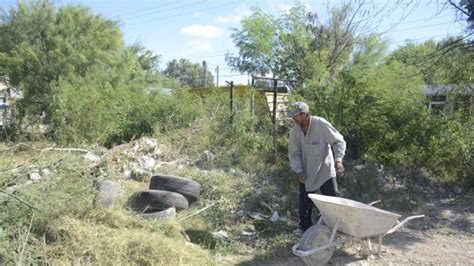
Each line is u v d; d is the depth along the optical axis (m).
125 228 5.30
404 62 11.50
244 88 15.18
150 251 4.82
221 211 6.95
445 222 7.37
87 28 22.02
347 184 8.72
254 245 5.98
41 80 19.95
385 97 9.83
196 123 12.33
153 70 24.25
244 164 9.91
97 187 6.71
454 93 10.73
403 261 5.51
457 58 10.38
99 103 13.51
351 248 5.77
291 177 8.86
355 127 9.85
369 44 18.94
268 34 19.61
